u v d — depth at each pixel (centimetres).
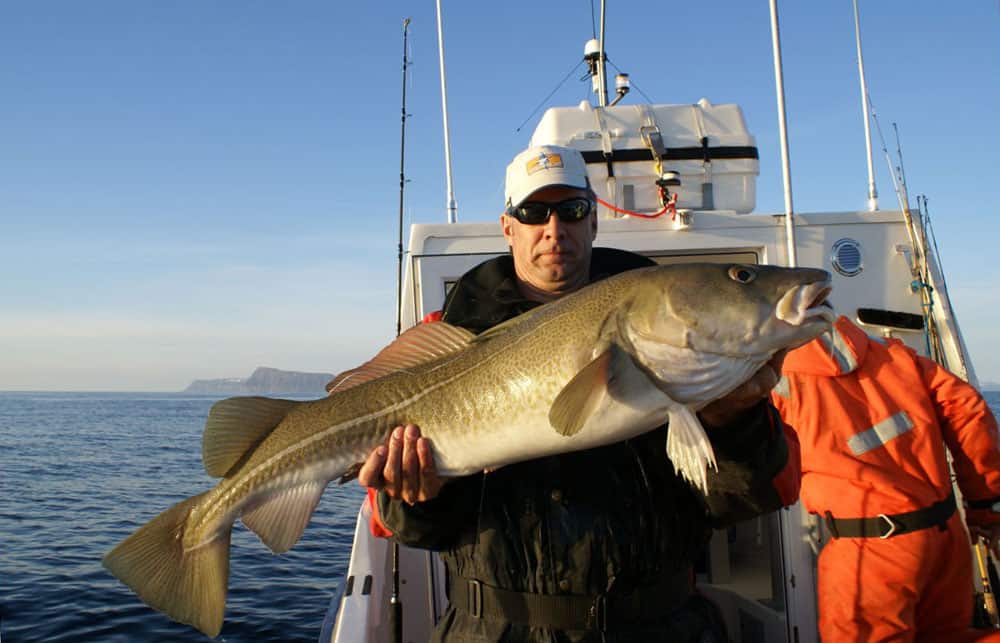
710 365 213
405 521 229
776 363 217
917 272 406
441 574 367
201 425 4519
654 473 227
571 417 208
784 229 411
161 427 4284
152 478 1906
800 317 212
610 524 215
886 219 412
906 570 294
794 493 235
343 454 247
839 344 320
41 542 1162
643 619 217
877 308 405
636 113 464
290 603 853
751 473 212
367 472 225
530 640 216
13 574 969
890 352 323
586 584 214
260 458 257
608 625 213
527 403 221
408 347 258
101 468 2125
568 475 223
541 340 226
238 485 257
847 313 405
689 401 213
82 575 966
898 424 307
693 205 456
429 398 239
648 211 454
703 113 467
